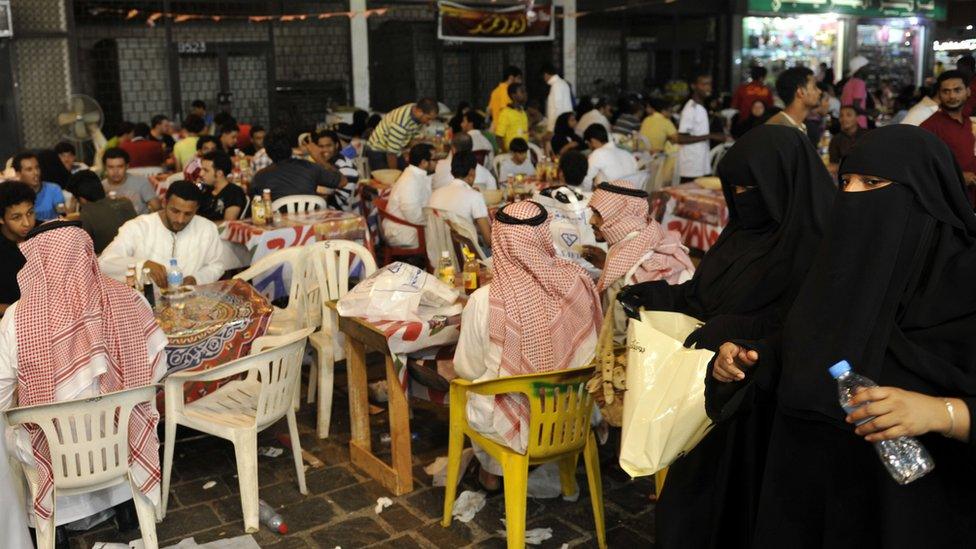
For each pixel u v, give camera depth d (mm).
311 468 3877
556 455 3020
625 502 3518
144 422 2979
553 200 4789
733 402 1816
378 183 7859
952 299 1597
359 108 13172
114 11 11812
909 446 1564
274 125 13125
